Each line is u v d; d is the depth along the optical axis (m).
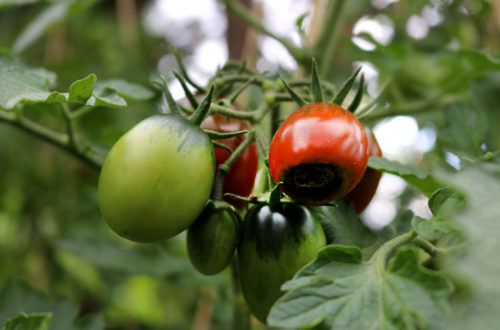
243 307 0.38
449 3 0.60
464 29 0.60
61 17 0.52
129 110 0.61
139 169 0.29
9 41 0.75
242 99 0.46
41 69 0.38
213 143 0.31
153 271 0.48
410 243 0.29
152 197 0.29
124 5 0.72
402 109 0.46
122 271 0.54
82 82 0.29
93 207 0.64
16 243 0.66
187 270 0.48
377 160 0.32
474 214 0.23
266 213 0.31
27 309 0.37
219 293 0.48
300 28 0.45
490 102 0.44
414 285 0.25
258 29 0.43
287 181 0.29
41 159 0.69
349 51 0.50
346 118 0.29
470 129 0.39
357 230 0.34
